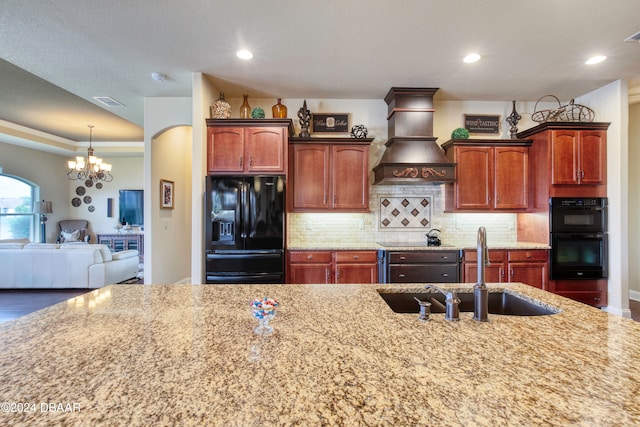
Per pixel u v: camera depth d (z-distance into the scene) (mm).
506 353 921
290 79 3570
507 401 692
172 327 1129
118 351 928
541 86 3789
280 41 2756
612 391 729
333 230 4191
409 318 1232
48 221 7836
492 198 3955
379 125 4246
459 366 845
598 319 1220
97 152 7809
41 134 6785
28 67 3244
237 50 2910
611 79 3586
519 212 3982
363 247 3688
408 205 4258
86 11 2312
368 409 665
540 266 3688
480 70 3352
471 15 2391
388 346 968
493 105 4332
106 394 710
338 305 1410
